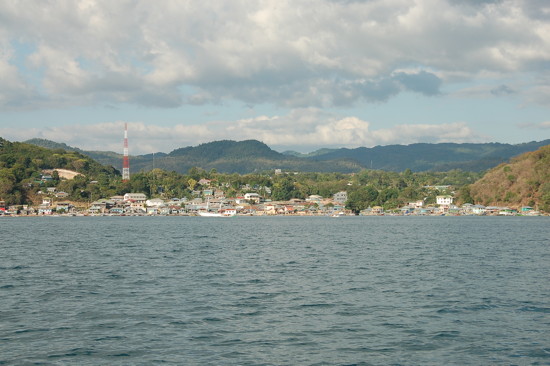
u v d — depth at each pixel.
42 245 103.88
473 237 127.25
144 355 30.05
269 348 31.50
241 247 100.19
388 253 86.62
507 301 44.09
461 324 36.72
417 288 50.75
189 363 28.84
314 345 32.16
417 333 34.62
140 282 54.41
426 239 121.44
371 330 35.41
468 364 28.86
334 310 41.22
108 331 34.84
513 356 30.00
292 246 102.75
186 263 72.12
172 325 36.41
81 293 47.97
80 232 156.12
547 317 38.47
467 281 54.78
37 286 51.78
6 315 39.16
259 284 53.44
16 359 29.25
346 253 87.19
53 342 32.38
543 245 101.06
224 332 34.78
